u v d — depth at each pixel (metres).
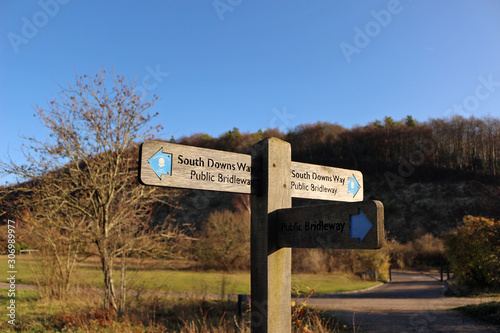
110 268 8.64
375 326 9.12
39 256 10.05
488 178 56.12
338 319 9.52
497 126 58.31
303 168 2.91
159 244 9.31
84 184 8.91
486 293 14.20
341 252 23.64
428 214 55.19
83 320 7.19
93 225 8.83
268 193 2.58
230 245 23.86
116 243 8.86
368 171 64.44
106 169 9.06
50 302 9.28
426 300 13.47
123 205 9.06
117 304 8.46
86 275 11.09
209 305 9.89
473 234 15.05
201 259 23.59
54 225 8.97
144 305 9.25
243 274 22.05
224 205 44.53
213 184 2.44
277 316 2.48
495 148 57.97
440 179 60.19
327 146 66.19
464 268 15.54
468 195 55.03
